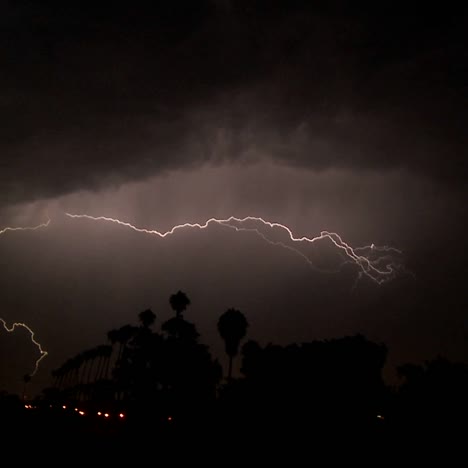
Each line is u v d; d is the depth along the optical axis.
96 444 19.73
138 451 18.45
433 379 22.91
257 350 25.91
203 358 31.53
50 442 19.61
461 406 21.55
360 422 22.03
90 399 46.69
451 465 16.94
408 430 21.03
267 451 18.41
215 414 23.81
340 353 24.22
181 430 22.52
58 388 60.94
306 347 25.05
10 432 21.02
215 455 17.88
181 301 39.97
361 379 23.53
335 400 22.50
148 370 32.56
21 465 15.50
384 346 26.44
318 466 16.52
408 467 16.55
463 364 23.77
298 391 22.83
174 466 16.20
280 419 21.67
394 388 24.95
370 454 17.98
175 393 30.27
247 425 21.73
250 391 23.62
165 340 33.91
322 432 20.55
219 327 35.12
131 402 32.06
